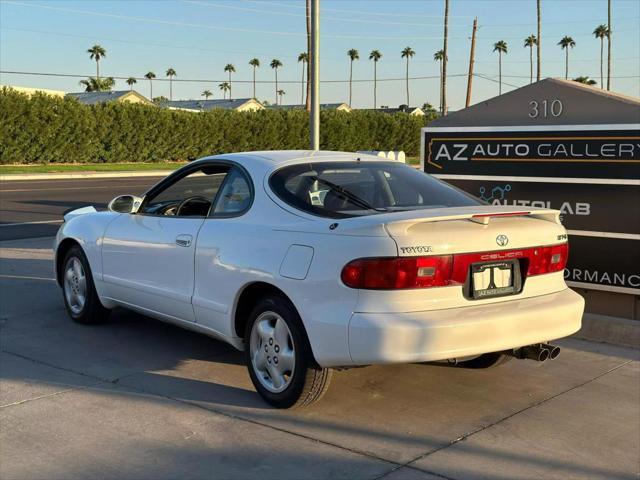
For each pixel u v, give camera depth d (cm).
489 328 430
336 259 429
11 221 1537
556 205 687
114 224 636
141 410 475
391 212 461
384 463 403
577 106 668
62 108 4081
